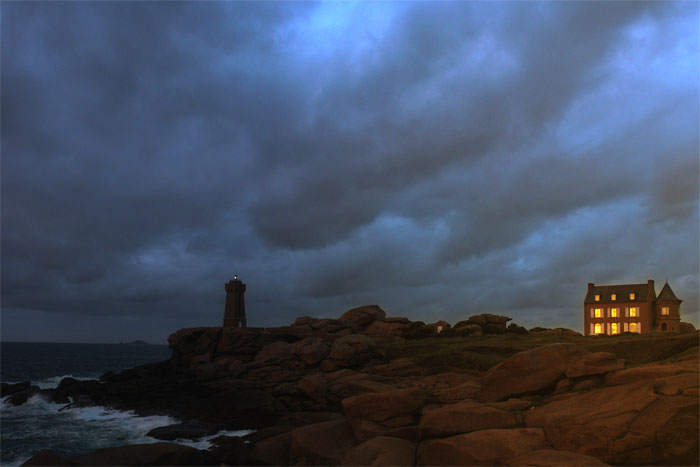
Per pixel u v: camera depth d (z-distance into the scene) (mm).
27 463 23672
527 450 19875
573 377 26969
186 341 75000
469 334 70125
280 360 62625
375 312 83812
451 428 23906
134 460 28484
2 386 67875
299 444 27859
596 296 92500
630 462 18078
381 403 27250
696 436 17453
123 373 74125
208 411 48562
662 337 46156
